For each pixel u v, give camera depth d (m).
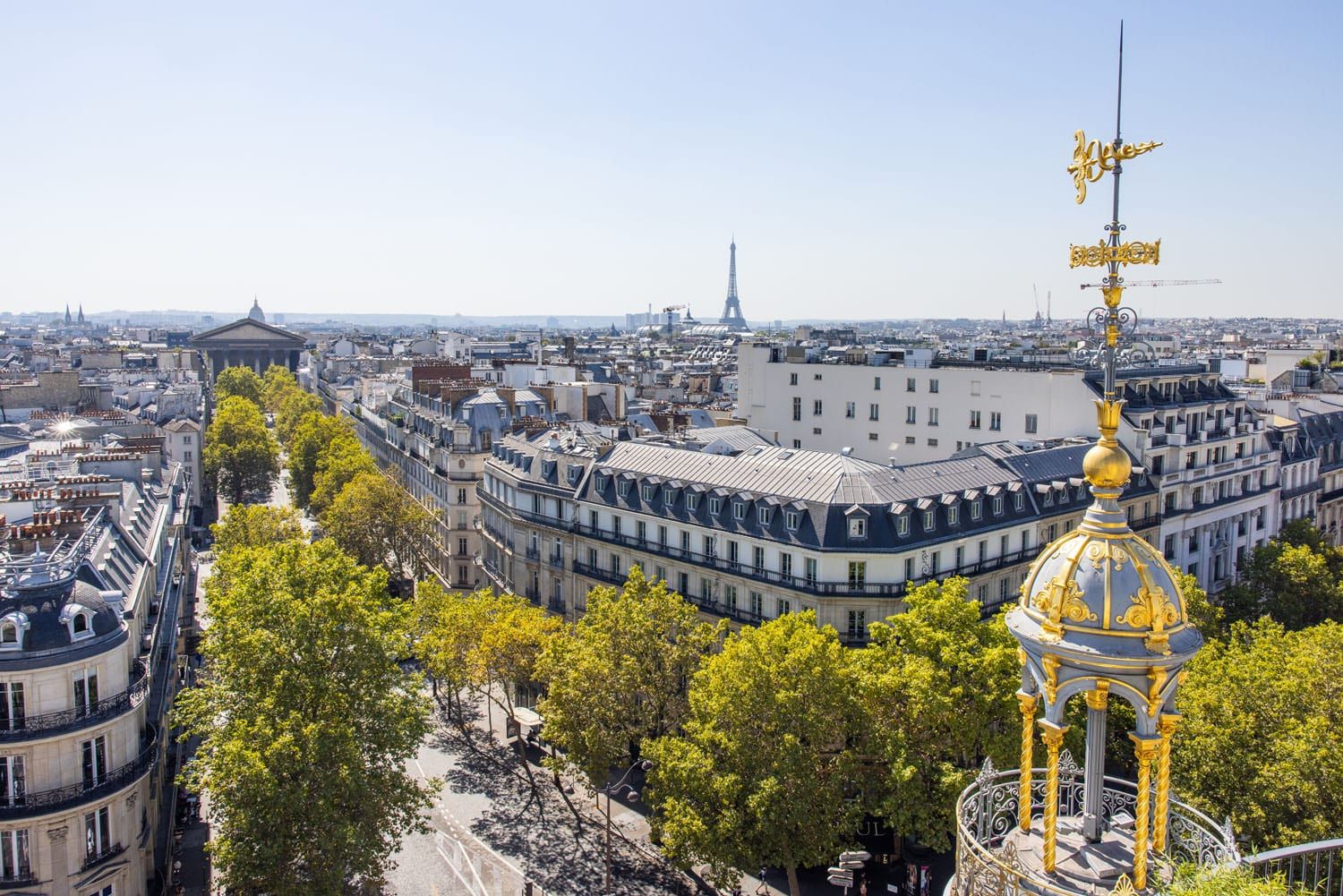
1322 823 66.75
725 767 83.19
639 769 118.38
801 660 80.81
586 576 141.62
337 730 80.38
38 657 78.06
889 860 96.81
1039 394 159.12
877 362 195.25
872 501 111.62
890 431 183.25
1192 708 79.94
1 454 179.38
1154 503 148.62
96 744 81.56
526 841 102.31
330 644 86.38
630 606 103.06
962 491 118.81
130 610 92.75
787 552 114.25
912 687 80.31
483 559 179.25
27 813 77.19
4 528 103.12
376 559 186.50
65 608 80.69
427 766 120.19
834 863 94.00
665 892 92.19
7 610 79.00
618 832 104.19
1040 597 29.64
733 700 82.25
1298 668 79.44
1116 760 90.94
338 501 191.50
